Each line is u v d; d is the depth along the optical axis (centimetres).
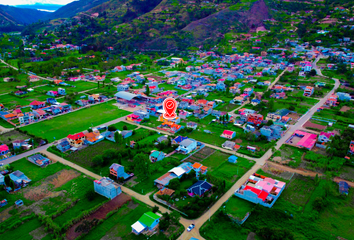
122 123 16950
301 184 10519
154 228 8281
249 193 9450
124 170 11356
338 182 10675
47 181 10669
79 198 9650
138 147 13088
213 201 9488
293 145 13862
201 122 17150
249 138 14450
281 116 17288
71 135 13638
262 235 7900
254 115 16750
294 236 7925
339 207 9288
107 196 9656
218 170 11531
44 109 18650
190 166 11419
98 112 19025
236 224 8388
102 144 13875
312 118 17750
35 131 15500
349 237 7944
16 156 12612
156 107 18950
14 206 9200
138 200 9550
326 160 12081
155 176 11119
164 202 9412
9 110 18612
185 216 8750
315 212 8900
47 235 8019
